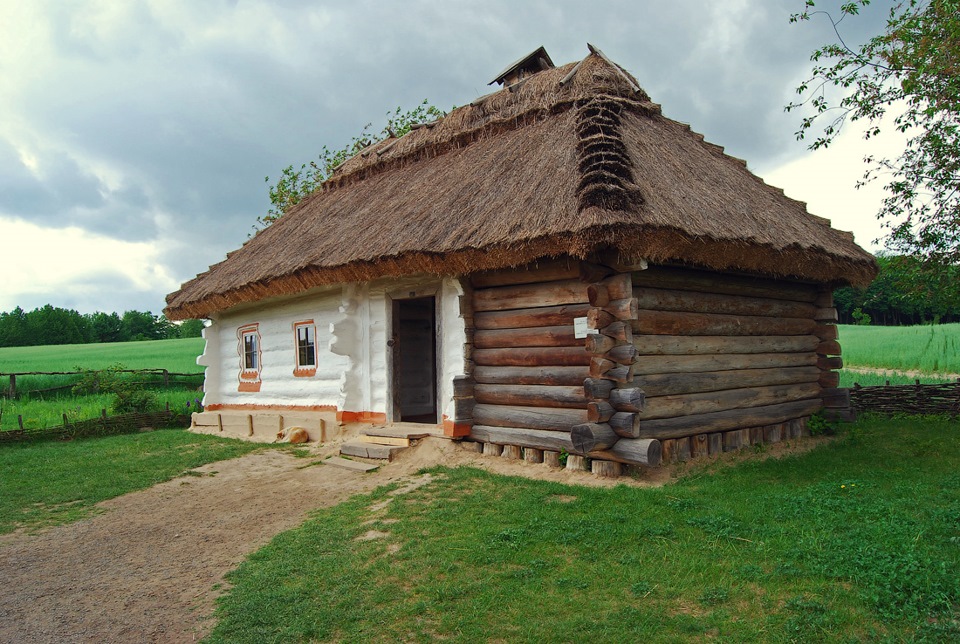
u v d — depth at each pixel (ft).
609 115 27.07
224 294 38.29
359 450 29.94
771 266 26.48
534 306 26.05
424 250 25.46
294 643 13.10
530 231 22.50
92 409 55.57
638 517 18.78
